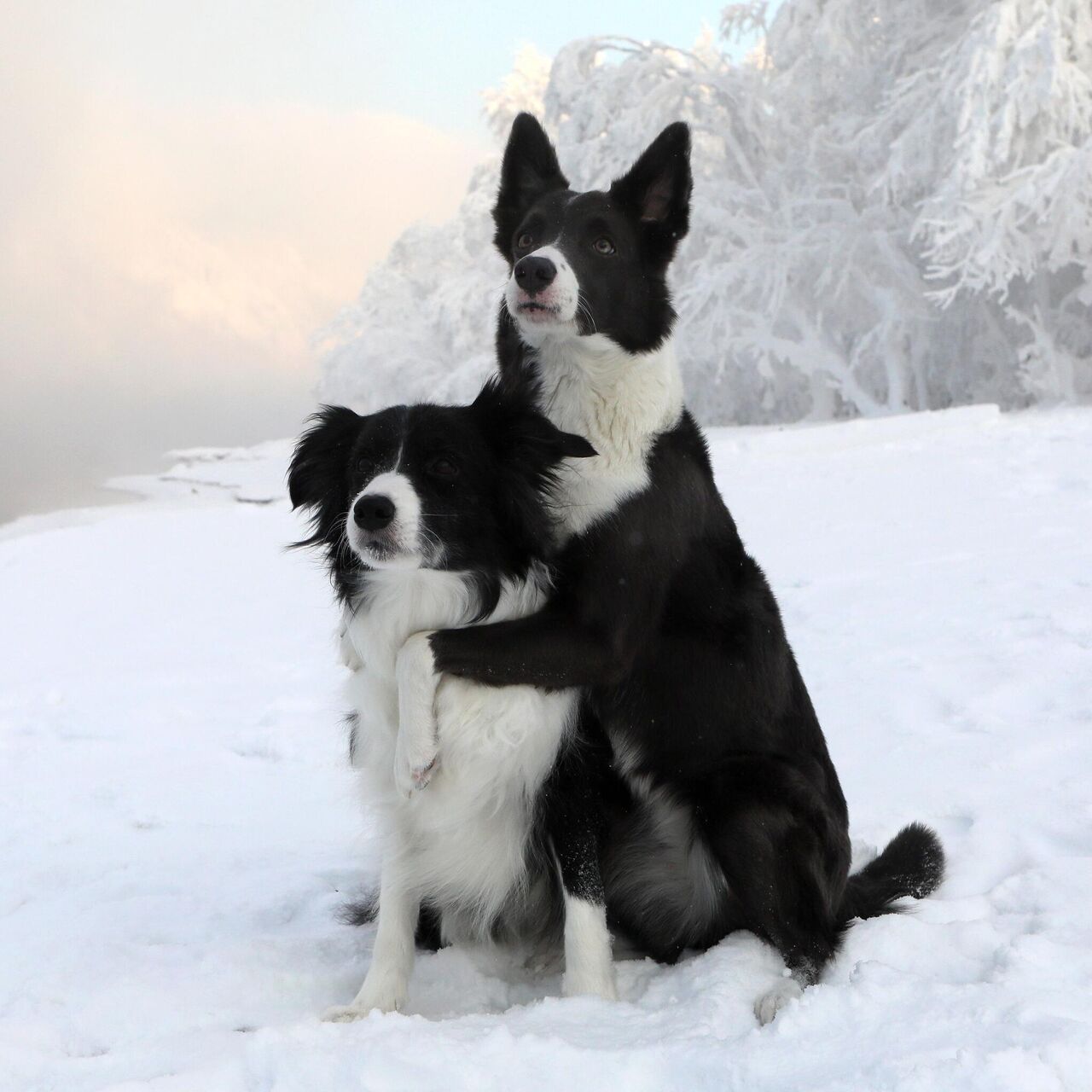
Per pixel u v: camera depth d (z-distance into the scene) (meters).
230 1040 2.72
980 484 11.45
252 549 12.92
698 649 3.39
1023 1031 2.25
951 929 3.10
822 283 26.89
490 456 3.28
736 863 3.22
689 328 28.28
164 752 5.97
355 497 3.27
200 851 4.49
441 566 3.17
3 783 5.57
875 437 16.83
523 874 3.28
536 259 3.68
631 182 4.00
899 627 6.77
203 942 3.56
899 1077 2.10
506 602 3.29
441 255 45.53
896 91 24.98
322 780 5.39
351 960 3.33
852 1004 2.47
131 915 3.80
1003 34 22.47
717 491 3.75
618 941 3.58
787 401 31.80
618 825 3.42
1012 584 7.42
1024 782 4.35
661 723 3.39
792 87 29.72
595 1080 2.31
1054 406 23.14
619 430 3.55
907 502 10.97
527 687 3.17
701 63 29.73
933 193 26.00
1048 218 22.38
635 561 3.35
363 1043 2.44
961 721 5.12
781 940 3.14
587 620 3.27
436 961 3.31
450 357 42.53
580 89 29.30
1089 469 11.38
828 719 5.38
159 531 14.59
